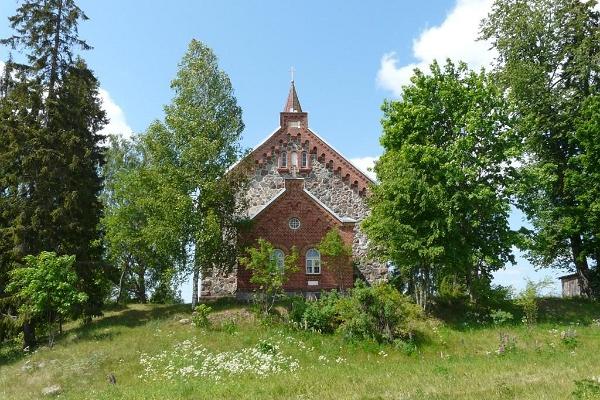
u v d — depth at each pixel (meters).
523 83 36.25
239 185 37.94
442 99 33.56
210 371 23.55
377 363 25.83
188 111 36.81
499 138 32.31
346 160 43.34
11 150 31.47
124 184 44.59
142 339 28.94
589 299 36.69
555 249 38.78
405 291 38.78
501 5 38.66
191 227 34.59
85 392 21.70
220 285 39.47
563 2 36.78
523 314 33.38
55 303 29.11
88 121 38.38
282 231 37.81
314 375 21.55
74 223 32.41
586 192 34.34
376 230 32.91
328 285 37.28
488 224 33.06
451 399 14.87
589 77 36.28
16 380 25.06
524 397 14.38
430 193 31.02
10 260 31.36
